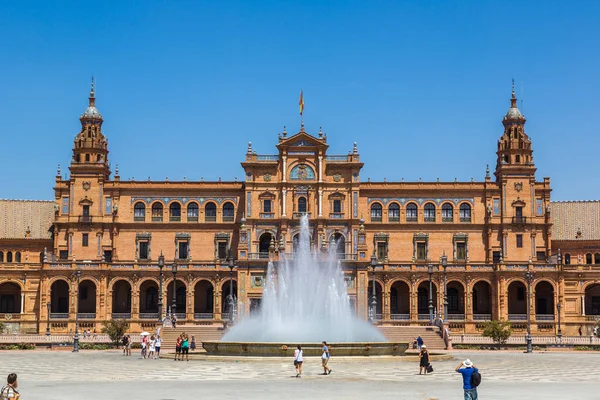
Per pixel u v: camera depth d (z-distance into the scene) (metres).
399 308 137.38
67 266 130.75
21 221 145.25
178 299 138.50
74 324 128.88
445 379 56.97
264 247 137.25
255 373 61.34
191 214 140.00
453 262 137.75
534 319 129.75
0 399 32.56
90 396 46.34
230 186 140.00
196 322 129.00
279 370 63.69
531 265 130.75
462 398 45.88
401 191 140.12
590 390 50.88
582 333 130.25
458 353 91.75
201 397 45.97
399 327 104.00
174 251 138.75
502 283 131.00
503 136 141.38
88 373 62.25
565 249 143.50
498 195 139.50
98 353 90.25
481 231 139.12
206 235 139.25
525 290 134.75
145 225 139.12
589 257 142.88
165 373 61.84
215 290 132.12
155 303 137.50
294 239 135.50
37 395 46.88
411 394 47.78
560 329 125.12
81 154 140.25
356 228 135.12
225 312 134.12
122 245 138.88
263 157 137.50
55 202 139.38
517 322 129.50
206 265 132.75
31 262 140.50
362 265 130.75
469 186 139.75
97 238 138.25
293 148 137.00
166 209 139.62
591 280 132.38
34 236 144.12
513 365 72.56
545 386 53.47
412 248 139.12
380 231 139.62
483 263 134.00
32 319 130.88
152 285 135.25
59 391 49.03
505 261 137.12
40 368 67.50
